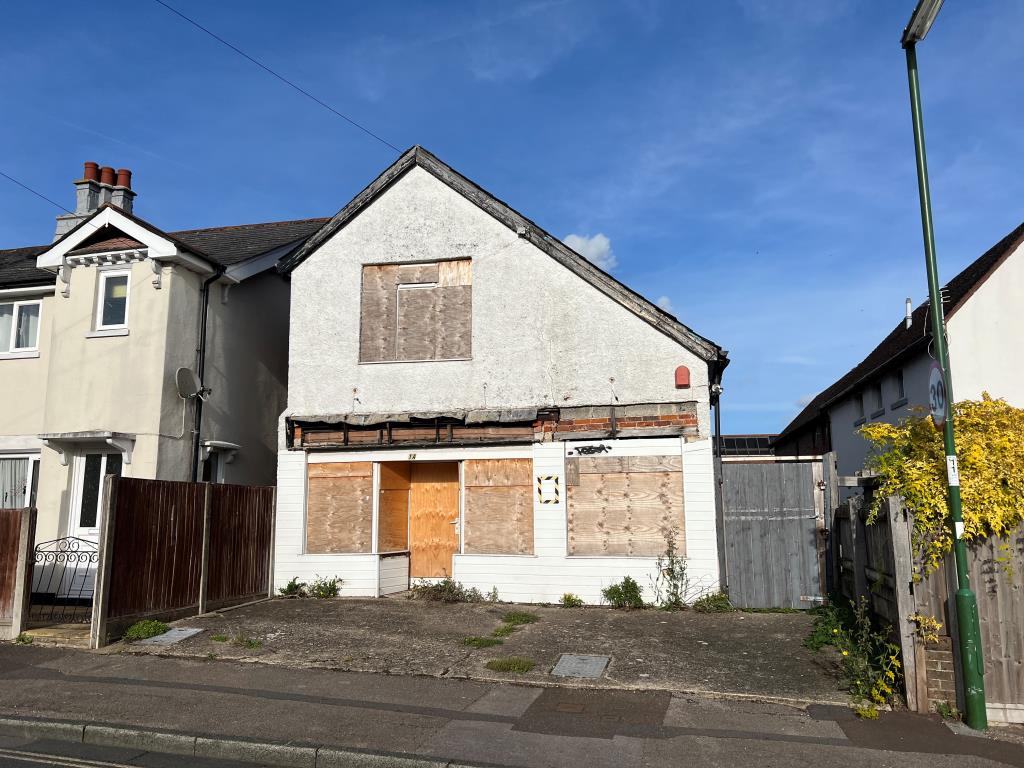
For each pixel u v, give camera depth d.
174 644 9.63
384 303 13.76
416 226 13.73
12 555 10.28
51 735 6.74
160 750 6.44
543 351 12.94
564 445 12.62
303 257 14.10
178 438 13.84
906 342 18.47
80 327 14.05
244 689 7.85
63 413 13.84
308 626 10.58
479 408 13.04
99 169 16.67
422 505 13.87
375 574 12.93
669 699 7.46
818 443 28.77
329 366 13.68
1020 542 6.87
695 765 5.83
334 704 7.32
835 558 11.79
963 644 6.69
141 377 13.61
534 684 7.96
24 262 17.48
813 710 7.14
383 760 5.95
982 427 7.54
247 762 6.18
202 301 14.66
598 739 6.38
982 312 16.17
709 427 12.20
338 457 13.47
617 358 12.67
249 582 12.61
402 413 13.19
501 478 12.82
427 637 9.93
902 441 7.88
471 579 12.61
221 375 15.19
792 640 9.71
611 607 11.98
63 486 13.68
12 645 9.80
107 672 8.55
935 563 7.02
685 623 10.79
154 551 10.65
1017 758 5.96
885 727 6.64
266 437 16.69
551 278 13.10
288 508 13.44
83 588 13.23
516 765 5.82
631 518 12.27
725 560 12.04
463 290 13.49
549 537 12.45
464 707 7.23
